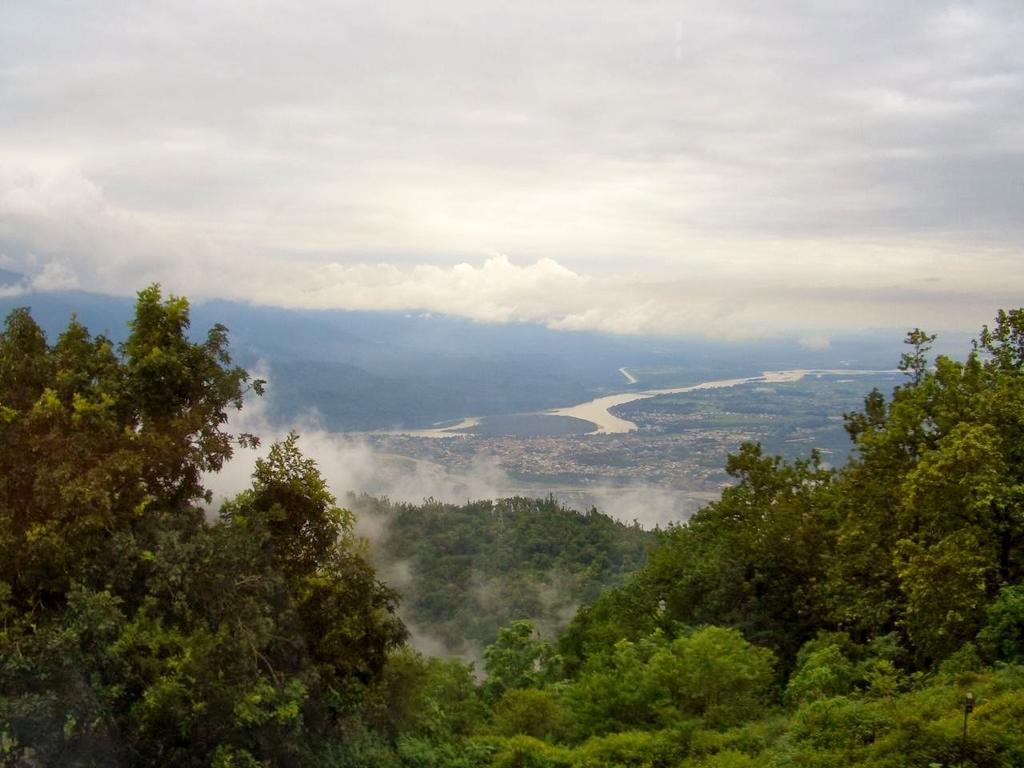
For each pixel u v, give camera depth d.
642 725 10.32
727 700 10.30
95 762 5.63
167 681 5.79
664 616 17.31
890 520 13.05
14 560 6.17
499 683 14.68
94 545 6.34
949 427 12.33
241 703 6.04
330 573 8.45
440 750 8.74
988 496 10.22
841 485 15.75
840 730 7.76
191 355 7.74
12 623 6.02
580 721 10.83
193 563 6.50
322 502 8.62
